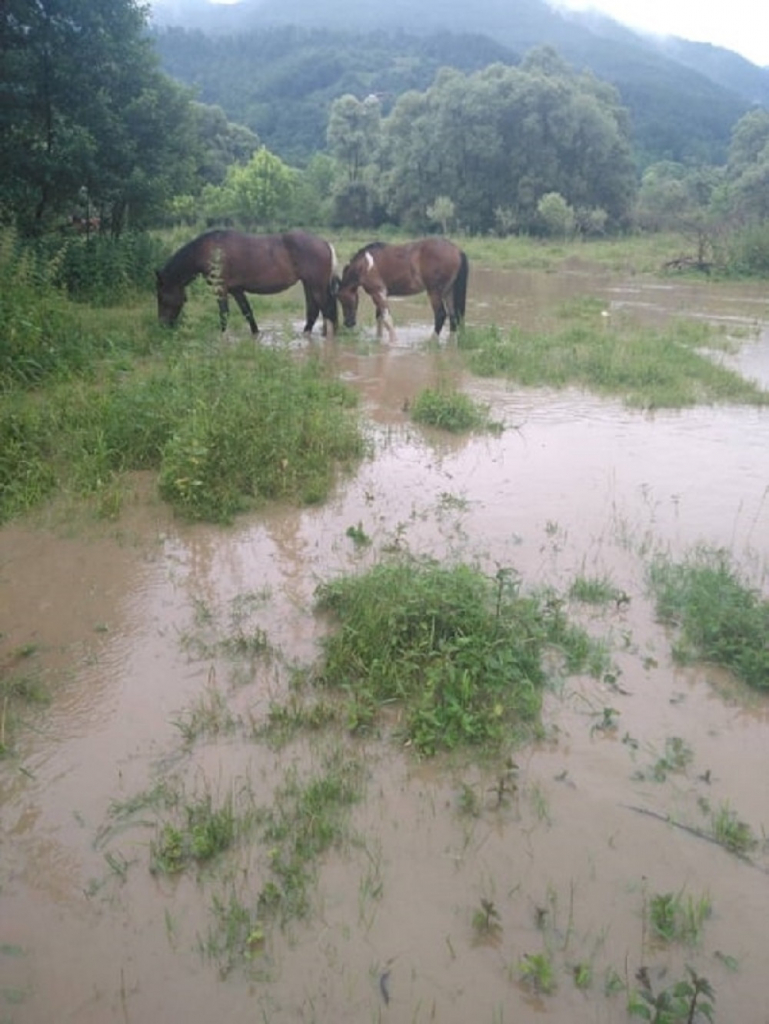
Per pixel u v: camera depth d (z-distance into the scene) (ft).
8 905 9.34
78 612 15.48
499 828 10.52
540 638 14.25
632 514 20.43
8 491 20.08
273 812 10.68
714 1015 8.18
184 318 41.65
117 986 8.43
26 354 30.27
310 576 17.07
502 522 19.83
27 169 49.96
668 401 30.81
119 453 22.65
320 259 40.27
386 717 12.69
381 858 10.00
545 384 33.78
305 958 8.73
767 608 15.05
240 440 22.16
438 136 152.46
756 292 73.82
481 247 117.91
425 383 33.24
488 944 8.90
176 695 13.08
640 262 98.12
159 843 10.13
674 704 13.10
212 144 201.16
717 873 9.93
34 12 47.98
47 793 10.99
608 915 9.30
